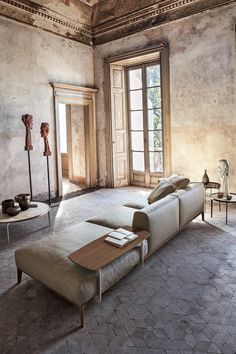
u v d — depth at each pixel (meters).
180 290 2.69
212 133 5.57
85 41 7.10
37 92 6.04
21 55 5.70
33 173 6.07
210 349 1.98
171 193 3.80
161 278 2.91
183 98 5.86
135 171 7.64
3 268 3.22
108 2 6.61
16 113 5.68
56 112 6.40
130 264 2.76
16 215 4.07
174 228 3.57
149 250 3.07
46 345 2.06
